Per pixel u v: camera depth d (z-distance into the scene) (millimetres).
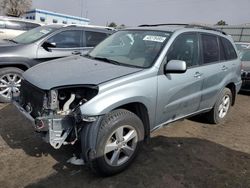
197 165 3975
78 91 3346
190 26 4910
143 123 3842
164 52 3994
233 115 6441
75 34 6938
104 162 3340
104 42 4938
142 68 3805
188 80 4352
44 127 3152
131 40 4480
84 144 3250
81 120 3193
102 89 3256
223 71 5266
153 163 3916
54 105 3273
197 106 4809
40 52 6246
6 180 3320
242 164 4109
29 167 3611
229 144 4762
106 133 3262
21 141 4273
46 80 3445
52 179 3398
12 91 5945
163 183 3488
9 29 11719
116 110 3422
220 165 4035
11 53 5883
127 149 3596
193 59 4582
